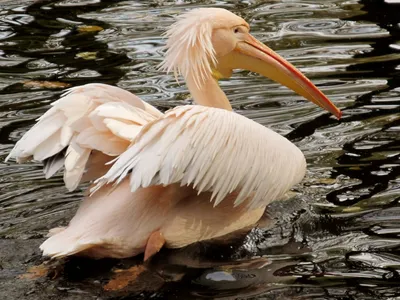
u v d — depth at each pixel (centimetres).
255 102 1330
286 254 877
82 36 1689
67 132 878
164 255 878
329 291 791
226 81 1428
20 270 845
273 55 1054
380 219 946
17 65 1534
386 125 1212
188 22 992
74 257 870
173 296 791
